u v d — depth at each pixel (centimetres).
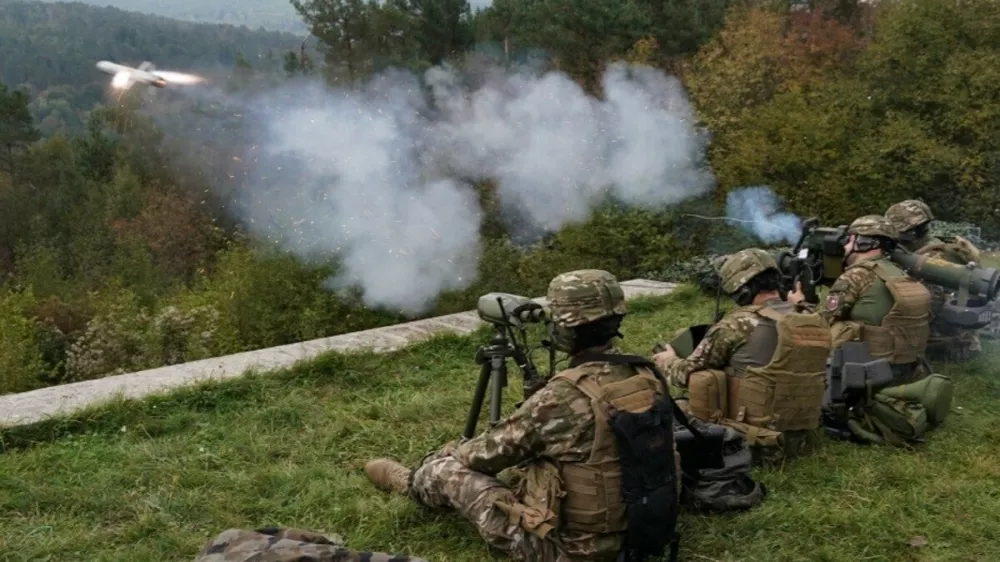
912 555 402
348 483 459
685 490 428
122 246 2370
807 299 609
